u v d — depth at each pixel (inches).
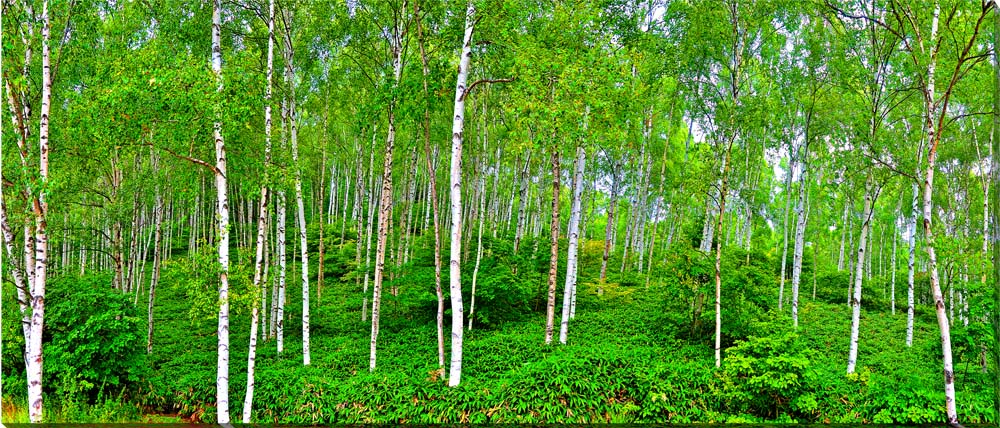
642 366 417.1
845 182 506.9
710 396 390.6
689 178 530.3
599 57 403.5
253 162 436.8
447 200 1198.3
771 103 585.3
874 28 487.2
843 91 531.2
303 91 622.2
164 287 863.1
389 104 495.8
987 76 432.1
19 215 346.9
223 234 389.7
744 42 522.3
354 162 1087.6
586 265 926.4
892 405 367.2
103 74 365.1
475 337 571.8
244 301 390.6
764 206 1093.8
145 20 486.0
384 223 509.7
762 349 393.4
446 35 479.2
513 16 418.3
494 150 867.4
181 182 454.0
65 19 385.7
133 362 448.8
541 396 380.8
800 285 973.2
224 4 549.3
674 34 602.9
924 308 792.3
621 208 1354.6
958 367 482.0
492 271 670.5
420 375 439.5
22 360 430.0
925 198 382.0
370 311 699.4
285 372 469.7
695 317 551.5
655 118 941.2
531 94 402.0
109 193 650.2
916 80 438.3
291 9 576.1
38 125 403.2
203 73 359.6
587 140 414.9
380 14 562.3
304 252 526.9
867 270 994.7
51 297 452.8
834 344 586.2
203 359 532.1
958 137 639.8
